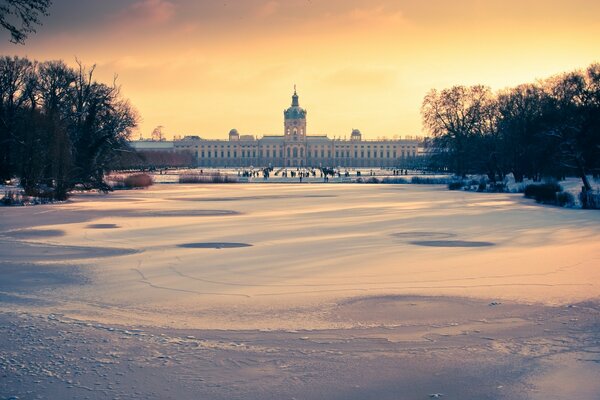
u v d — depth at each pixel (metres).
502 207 66.81
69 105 105.88
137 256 32.41
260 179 163.12
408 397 14.14
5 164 89.81
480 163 135.75
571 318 20.22
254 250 34.56
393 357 16.59
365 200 79.44
